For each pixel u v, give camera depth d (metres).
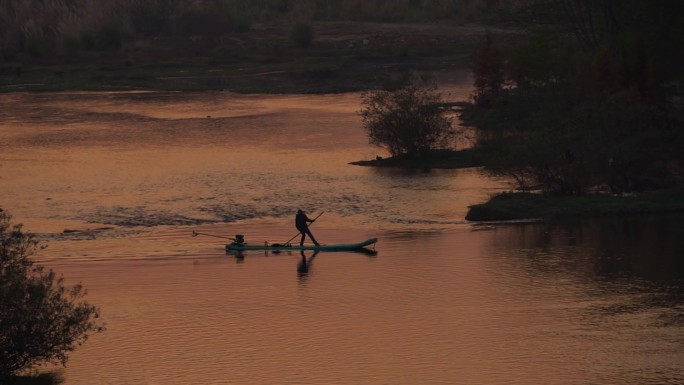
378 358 55.88
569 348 56.66
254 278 72.50
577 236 83.12
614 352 55.84
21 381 52.56
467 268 73.81
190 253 79.88
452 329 60.41
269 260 77.69
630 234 83.25
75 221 91.44
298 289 69.44
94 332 60.50
